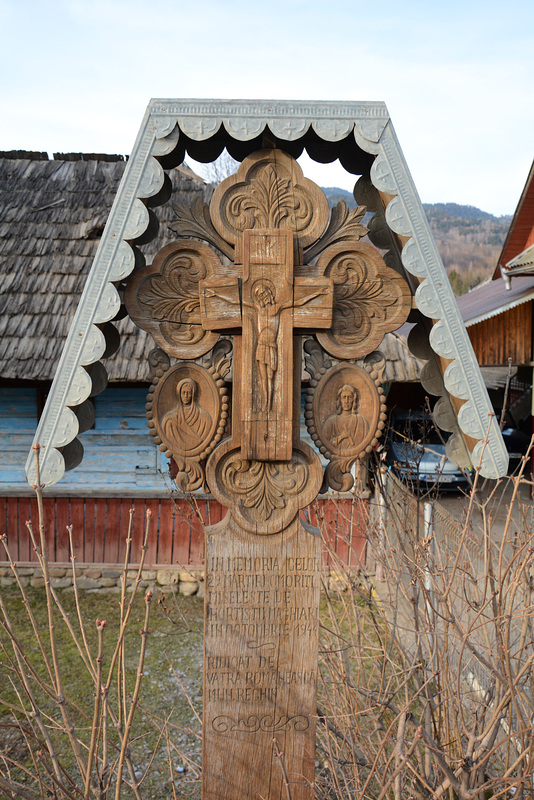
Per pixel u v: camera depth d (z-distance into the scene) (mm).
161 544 7055
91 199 8289
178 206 2605
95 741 2111
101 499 7027
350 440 2705
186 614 6469
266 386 2590
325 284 2570
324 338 2635
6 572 7074
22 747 4254
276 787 2746
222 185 2578
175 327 2629
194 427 2664
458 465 2998
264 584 2715
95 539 7059
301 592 2719
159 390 2656
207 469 2674
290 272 2564
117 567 7027
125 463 7262
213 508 7027
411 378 6477
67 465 2705
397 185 2490
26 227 7930
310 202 2594
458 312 2512
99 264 2443
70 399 2432
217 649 2719
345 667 3262
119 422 7238
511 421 14625
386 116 2488
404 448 5383
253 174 2592
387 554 3865
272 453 2611
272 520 2691
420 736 2023
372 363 2699
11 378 6391
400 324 2650
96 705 1972
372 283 2635
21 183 8664
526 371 14148
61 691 2119
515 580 2371
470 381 2521
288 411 2605
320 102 2488
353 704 3164
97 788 2285
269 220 2600
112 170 8945
